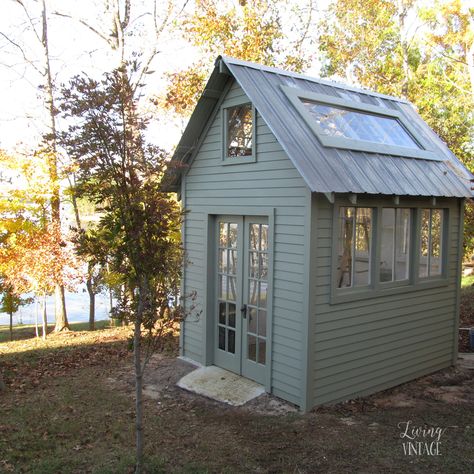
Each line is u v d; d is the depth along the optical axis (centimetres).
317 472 459
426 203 749
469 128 1894
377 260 679
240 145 711
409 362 746
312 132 646
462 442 522
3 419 570
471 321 1155
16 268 1008
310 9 1709
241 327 727
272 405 628
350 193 599
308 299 594
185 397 667
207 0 1482
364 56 2162
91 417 585
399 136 797
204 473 449
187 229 823
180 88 1435
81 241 429
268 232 654
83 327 1380
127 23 1473
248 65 698
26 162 1027
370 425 568
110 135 416
